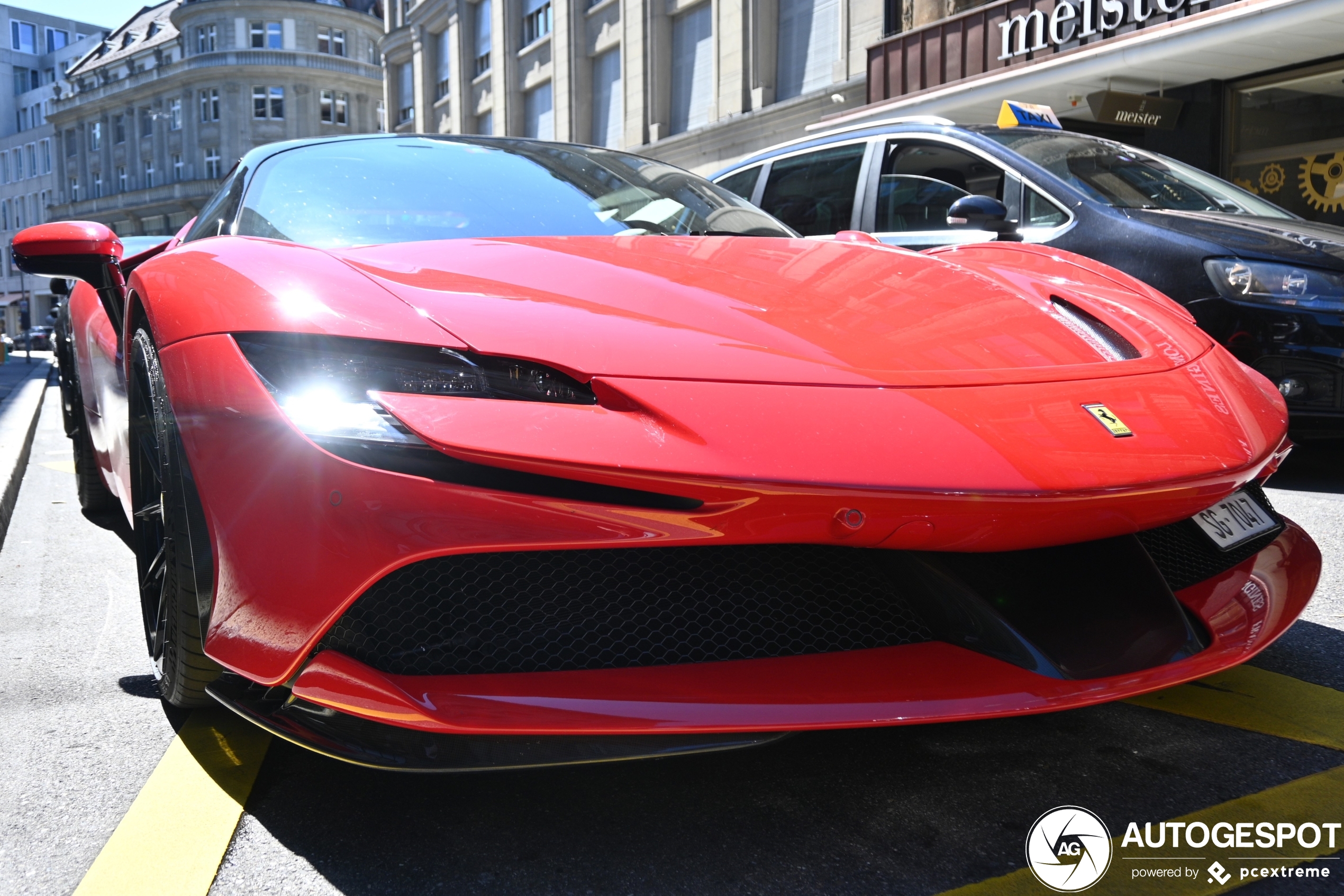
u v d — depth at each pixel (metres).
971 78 9.50
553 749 1.21
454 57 23.23
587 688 1.25
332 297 1.44
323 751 1.26
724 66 14.52
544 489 1.22
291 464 1.28
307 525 1.26
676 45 15.91
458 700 1.22
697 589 1.34
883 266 1.90
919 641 1.33
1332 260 3.17
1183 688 1.79
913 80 10.47
